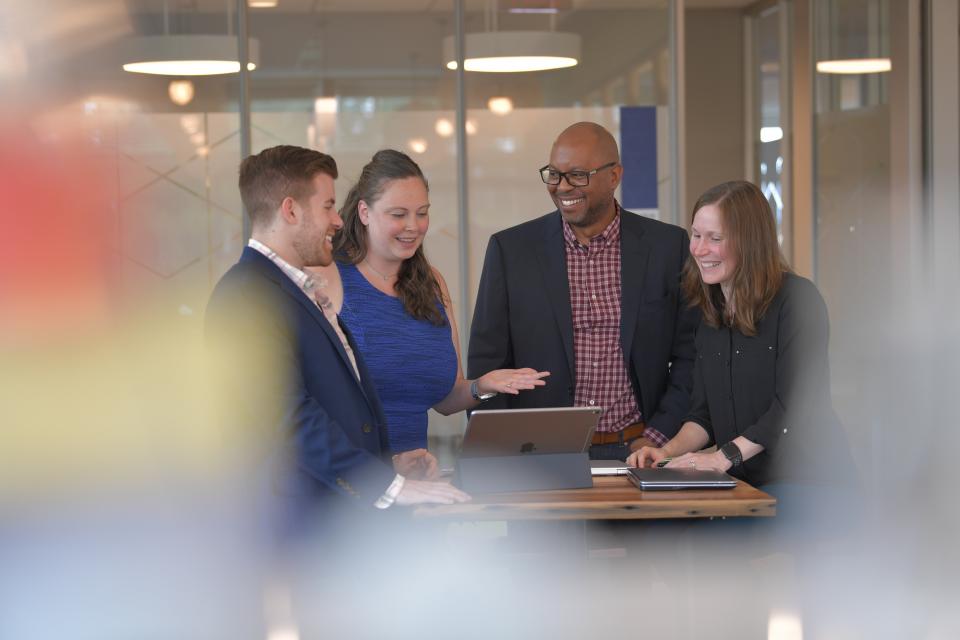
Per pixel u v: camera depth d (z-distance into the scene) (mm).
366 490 2969
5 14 5672
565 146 3875
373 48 6352
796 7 8453
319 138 6344
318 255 3041
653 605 3467
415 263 3602
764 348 3578
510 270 4078
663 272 4031
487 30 6418
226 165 6211
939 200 7324
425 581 3197
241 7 6195
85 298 5637
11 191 5312
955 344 7348
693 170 11891
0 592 4613
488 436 3143
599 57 6484
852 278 7789
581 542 3363
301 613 3002
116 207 5953
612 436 4008
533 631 3410
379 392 3545
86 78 5902
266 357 2893
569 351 3992
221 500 2990
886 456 7246
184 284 6117
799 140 8539
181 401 5672
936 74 7234
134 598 4484
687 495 3082
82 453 5387
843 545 3531
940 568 4941
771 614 3424
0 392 5289
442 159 6445
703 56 11773
